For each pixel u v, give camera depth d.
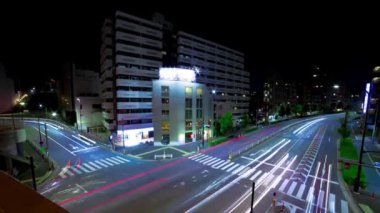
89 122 64.06
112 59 52.00
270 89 110.88
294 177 24.05
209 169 26.97
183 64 62.31
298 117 102.44
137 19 51.03
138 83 50.56
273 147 39.84
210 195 19.47
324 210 16.97
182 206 17.45
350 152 34.88
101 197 19.11
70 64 70.06
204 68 68.75
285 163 29.61
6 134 25.86
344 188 21.00
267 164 29.11
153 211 16.75
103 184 22.11
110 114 52.12
